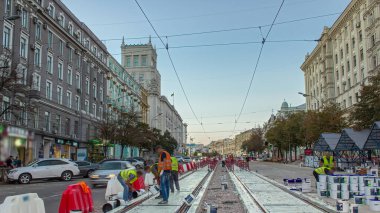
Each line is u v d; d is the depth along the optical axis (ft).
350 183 51.39
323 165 64.08
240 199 52.08
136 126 192.03
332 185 51.60
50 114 142.72
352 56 201.26
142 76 382.42
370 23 173.78
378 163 129.80
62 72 155.94
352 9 197.26
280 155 332.19
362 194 50.90
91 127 185.57
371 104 124.36
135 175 46.85
